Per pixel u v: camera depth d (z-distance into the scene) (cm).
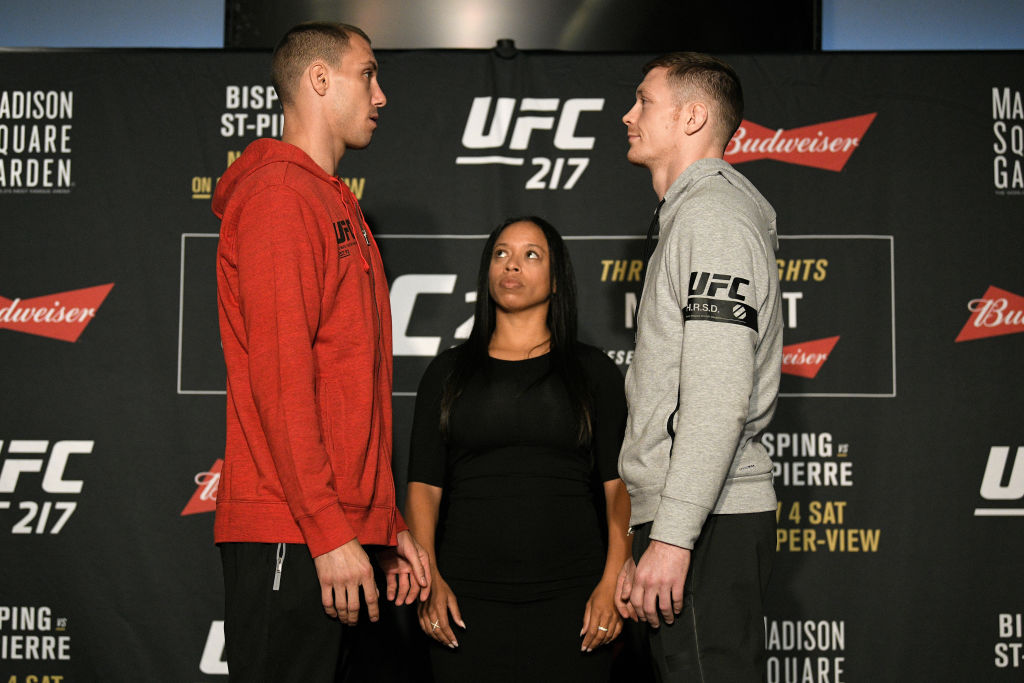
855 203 276
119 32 300
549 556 211
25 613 265
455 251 277
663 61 190
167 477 270
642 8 291
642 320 174
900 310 273
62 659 264
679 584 151
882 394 271
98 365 272
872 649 264
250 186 164
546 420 217
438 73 281
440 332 276
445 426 222
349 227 171
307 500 149
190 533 268
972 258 273
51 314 273
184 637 266
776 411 272
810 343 273
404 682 264
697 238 161
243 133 279
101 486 269
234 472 161
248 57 280
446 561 215
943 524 267
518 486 213
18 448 269
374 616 153
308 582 155
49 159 276
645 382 169
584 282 277
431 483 224
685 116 184
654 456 165
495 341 233
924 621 264
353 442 161
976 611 264
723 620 159
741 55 281
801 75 279
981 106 276
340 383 163
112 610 266
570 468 218
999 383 270
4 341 271
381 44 291
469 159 279
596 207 278
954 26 301
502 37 292
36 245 274
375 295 178
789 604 266
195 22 302
